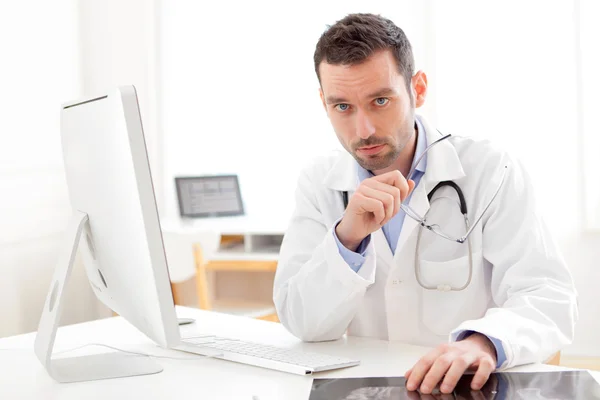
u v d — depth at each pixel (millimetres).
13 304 2811
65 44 3283
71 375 1144
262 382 1077
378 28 1249
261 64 3523
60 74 3230
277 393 1020
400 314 1478
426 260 1461
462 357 1012
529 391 977
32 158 2971
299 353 1200
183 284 3107
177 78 3594
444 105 3277
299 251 1499
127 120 961
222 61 3557
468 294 1444
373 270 1264
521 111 3209
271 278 3520
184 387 1066
